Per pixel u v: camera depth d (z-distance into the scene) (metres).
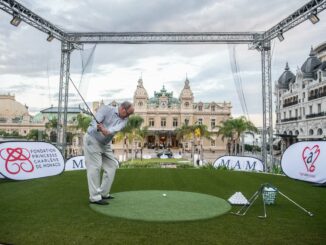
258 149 64.06
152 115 74.25
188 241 4.26
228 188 9.19
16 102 85.88
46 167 11.90
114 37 17.88
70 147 58.78
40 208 6.13
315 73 44.81
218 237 4.44
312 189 9.26
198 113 74.50
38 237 4.36
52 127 64.25
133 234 4.53
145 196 7.44
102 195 6.94
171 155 54.25
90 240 4.26
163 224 5.05
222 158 16.98
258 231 4.74
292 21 14.39
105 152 6.80
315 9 12.68
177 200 6.99
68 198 7.18
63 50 17.97
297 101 47.34
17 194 7.73
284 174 12.04
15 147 10.92
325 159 10.34
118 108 6.64
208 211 5.93
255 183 10.40
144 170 14.12
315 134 41.41
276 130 56.66
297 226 5.03
